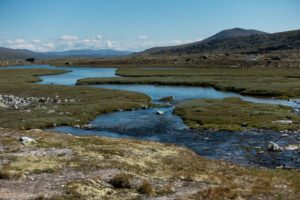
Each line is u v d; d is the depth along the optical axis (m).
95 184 23.22
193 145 44.97
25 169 25.95
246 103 74.12
